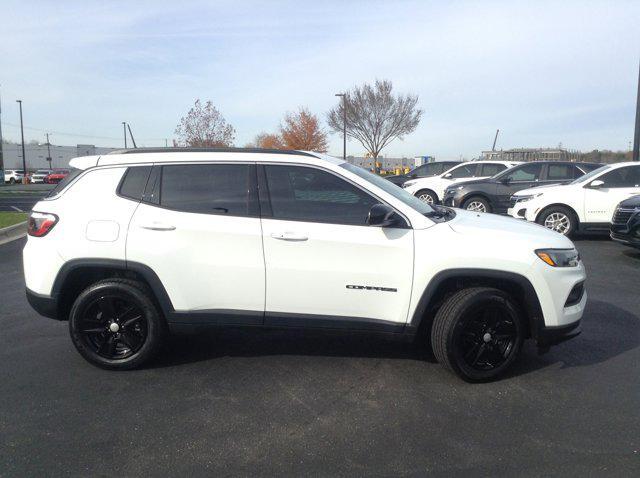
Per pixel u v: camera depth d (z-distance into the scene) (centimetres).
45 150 9006
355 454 319
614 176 1081
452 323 401
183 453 320
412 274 405
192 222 412
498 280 414
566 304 416
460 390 403
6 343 500
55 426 350
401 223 409
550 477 296
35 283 426
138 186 426
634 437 338
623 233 877
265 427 349
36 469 303
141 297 423
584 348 490
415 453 320
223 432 343
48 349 486
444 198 1411
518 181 1334
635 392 401
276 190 419
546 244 414
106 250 414
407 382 417
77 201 427
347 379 422
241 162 425
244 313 418
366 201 416
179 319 420
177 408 374
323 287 410
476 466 306
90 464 308
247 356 468
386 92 3516
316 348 487
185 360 459
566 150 4231
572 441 333
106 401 385
